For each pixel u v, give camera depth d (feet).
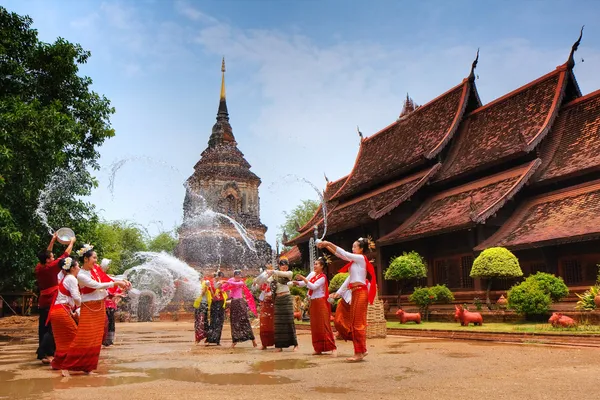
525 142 72.69
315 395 18.89
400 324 59.47
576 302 57.00
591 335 36.17
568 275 62.44
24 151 51.42
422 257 76.28
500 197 70.23
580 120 75.00
